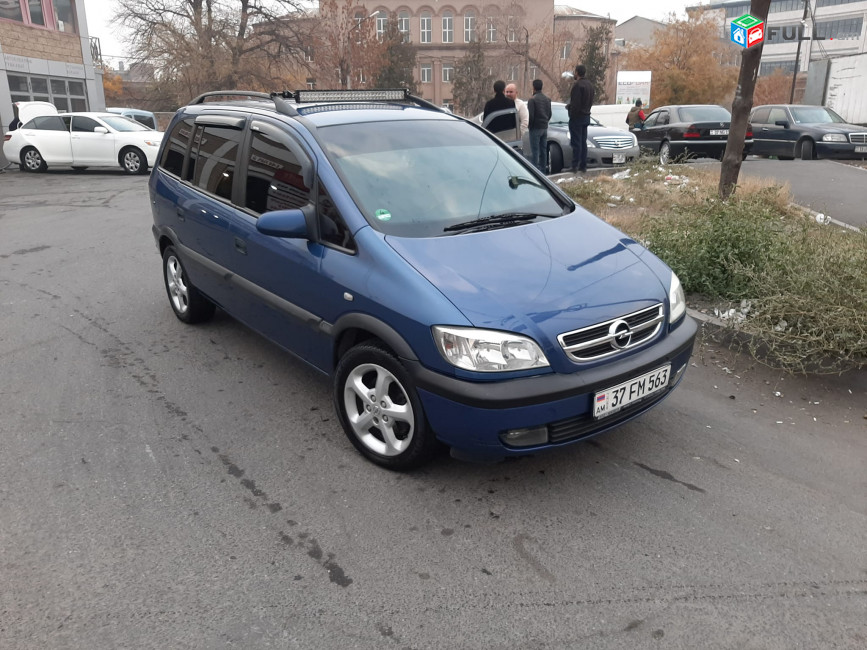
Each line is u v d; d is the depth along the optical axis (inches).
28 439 159.0
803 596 110.0
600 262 146.8
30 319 240.7
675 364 144.6
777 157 722.8
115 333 226.5
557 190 180.1
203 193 199.9
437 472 145.2
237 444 156.9
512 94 477.4
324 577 114.5
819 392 180.7
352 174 156.1
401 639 101.5
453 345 124.5
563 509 132.6
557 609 107.3
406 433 142.8
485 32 2534.5
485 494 137.5
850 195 421.4
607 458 150.4
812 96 1061.1
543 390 124.0
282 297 165.9
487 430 125.0
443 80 2952.8
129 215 455.2
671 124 644.1
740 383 186.4
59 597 109.7
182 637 101.7
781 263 214.4
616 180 454.9
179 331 227.8
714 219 244.4
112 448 155.1
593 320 130.3
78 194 569.9
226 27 1608.0
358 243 143.9
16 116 802.8
